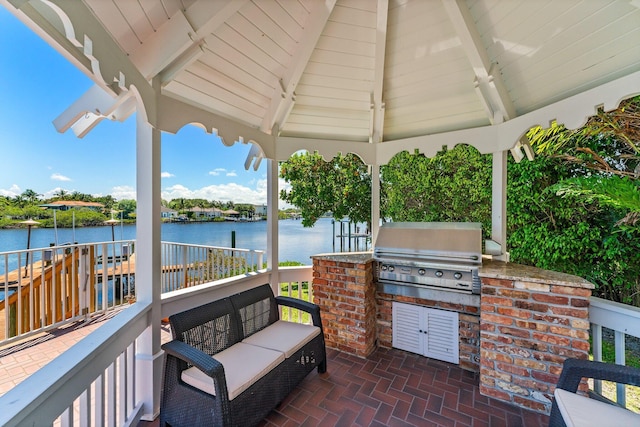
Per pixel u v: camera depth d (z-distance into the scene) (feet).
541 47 8.01
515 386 7.96
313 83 11.03
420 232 11.09
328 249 31.37
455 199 18.22
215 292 9.93
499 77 9.45
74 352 4.95
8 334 10.03
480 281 9.23
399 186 20.35
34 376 4.16
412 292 10.60
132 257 19.38
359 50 9.86
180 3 6.47
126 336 6.53
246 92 10.20
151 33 6.65
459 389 8.63
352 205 23.73
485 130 10.82
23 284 11.18
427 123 12.30
